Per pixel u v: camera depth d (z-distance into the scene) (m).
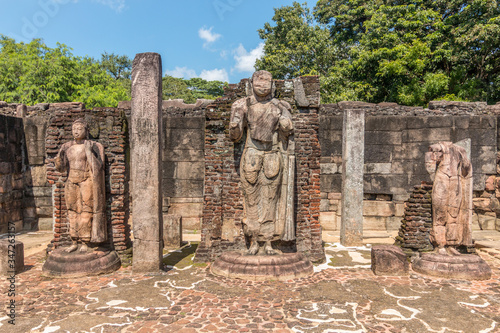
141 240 5.58
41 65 15.79
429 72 14.27
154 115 5.56
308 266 5.54
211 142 6.34
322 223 9.24
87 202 5.50
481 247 7.29
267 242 5.59
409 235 6.57
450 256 5.58
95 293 4.71
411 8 14.44
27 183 9.73
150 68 5.55
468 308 4.27
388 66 12.91
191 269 5.78
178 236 7.30
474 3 13.21
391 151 9.05
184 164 9.33
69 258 5.41
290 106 5.95
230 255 5.57
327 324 3.80
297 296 4.59
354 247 7.37
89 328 3.72
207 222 6.32
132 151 5.57
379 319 3.94
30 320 3.90
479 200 9.16
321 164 9.17
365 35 15.24
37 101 15.31
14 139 9.37
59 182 6.13
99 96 16.64
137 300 4.46
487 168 8.98
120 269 5.77
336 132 9.13
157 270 5.61
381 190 9.06
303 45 17.45
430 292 4.78
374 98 14.26
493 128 8.95
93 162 5.51
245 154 5.42
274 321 3.87
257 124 5.32
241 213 6.24
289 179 5.54
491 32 12.42
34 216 9.76
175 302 4.40
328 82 14.70
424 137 8.98
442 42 14.11
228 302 4.39
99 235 5.61
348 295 4.64
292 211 5.58
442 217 5.70
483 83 14.39
